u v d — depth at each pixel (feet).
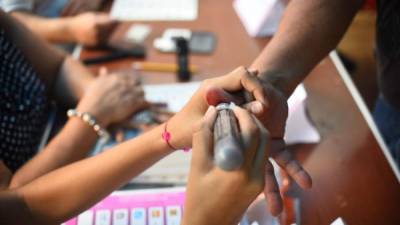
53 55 4.53
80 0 5.62
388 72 3.90
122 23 5.26
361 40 9.39
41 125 4.20
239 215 2.38
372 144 3.84
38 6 5.82
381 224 3.33
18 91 3.96
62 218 3.09
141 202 3.38
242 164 2.22
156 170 3.64
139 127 4.05
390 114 4.42
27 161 3.78
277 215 3.00
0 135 3.71
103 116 4.00
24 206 3.04
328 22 3.49
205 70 4.60
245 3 5.26
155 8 5.47
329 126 4.00
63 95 4.46
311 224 3.34
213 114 2.45
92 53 4.91
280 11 4.84
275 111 3.10
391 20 3.68
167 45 4.86
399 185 3.54
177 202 3.38
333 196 3.49
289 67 3.38
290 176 3.20
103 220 3.29
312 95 4.29
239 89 3.03
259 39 4.96
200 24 5.20
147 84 4.47
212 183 2.28
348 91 4.33
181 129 2.89
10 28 4.33
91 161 3.12
